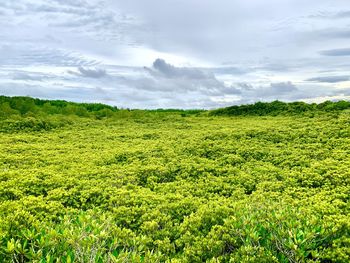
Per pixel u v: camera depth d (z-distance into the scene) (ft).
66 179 29.63
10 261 14.58
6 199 25.02
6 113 79.77
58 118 80.48
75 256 13.74
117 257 13.94
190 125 74.38
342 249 15.49
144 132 65.16
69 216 19.06
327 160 35.22
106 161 39.27
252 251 15.23
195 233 18.83
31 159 39.55
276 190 27.63
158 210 21.75
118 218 21.17
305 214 19.70
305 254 15.07
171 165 35.70
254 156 40.16
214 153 42.06
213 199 25.72
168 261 15.23
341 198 24.97
